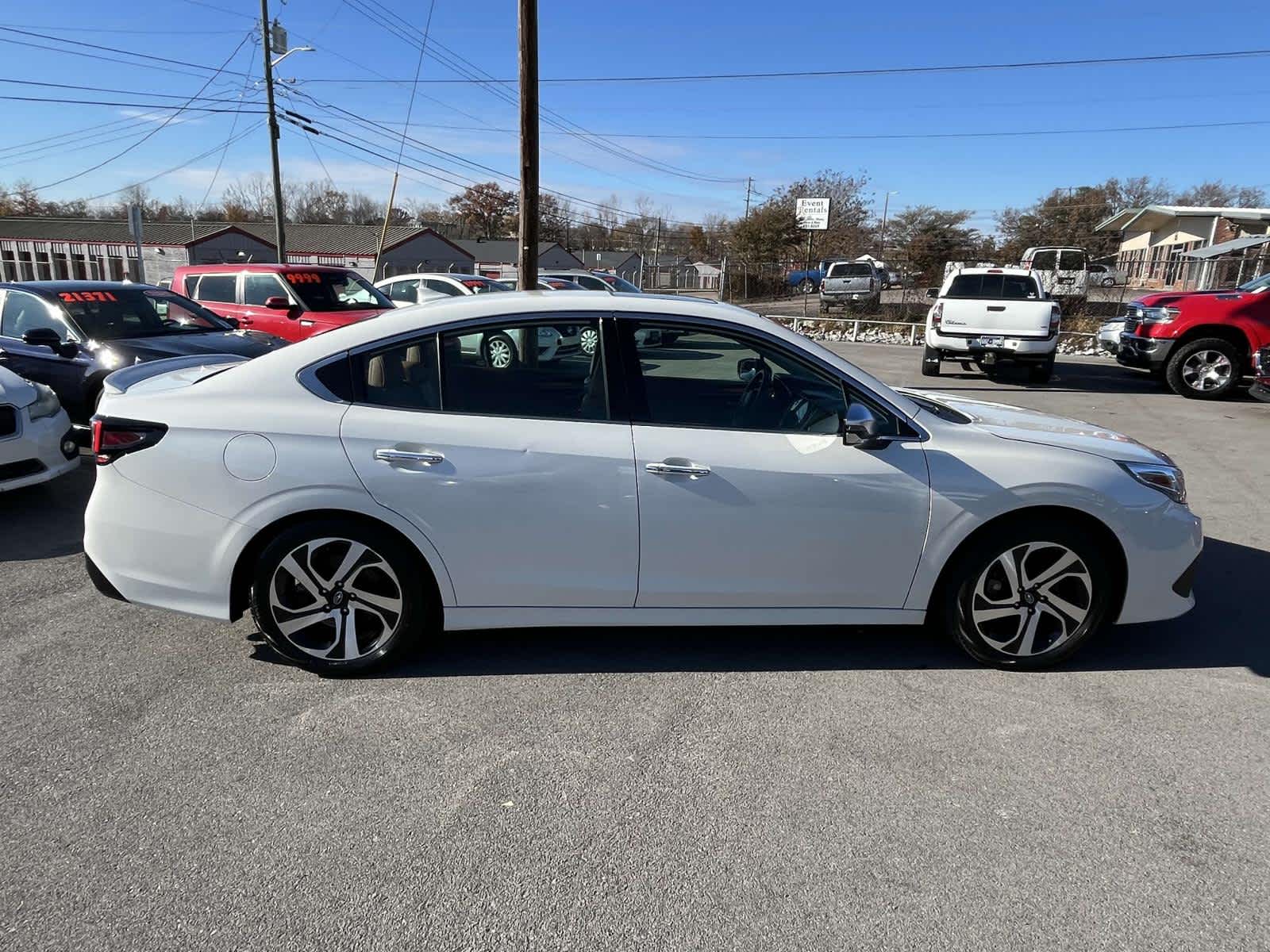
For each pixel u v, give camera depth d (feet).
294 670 11.64
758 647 12.53
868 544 11.18
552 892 7.59
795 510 10.97
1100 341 59.26
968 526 11.14
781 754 9.80
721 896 7.57
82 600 14.11
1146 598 11.64
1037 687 11.43
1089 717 10.66
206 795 8.90
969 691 11.29
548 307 11.13
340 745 9.86
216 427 10.66
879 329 80.64
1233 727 10.48
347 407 10.84
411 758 9.61
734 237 169.89
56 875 7.70
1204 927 7.24
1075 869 7.95
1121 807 8.89
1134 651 12.59
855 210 194.29
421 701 10.89
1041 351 43.09
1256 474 24.29
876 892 7.64
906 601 11.52
